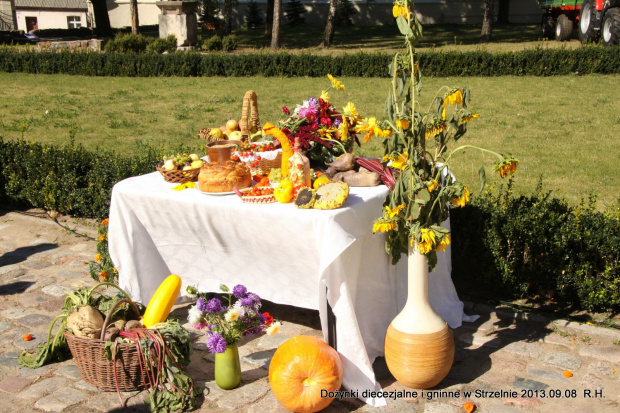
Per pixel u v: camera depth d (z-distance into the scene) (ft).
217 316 10.90
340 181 11.46
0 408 10.40
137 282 13.12
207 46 77.71
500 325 13.29
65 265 16.99
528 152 28.25
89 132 36.06
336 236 10.48
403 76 10.81
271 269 12.01
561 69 52.90
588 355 11.80
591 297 13.28
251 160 13.39
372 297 12.06
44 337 12.85
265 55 59.11
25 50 69.00
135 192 12.77
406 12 10.46
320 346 10.28
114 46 70.74
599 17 56.39
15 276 16.21
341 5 111.04
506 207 14.90
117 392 10.86
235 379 10.92
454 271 15.76
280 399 10.12
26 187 21.95
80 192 20.63
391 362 10.83
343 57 57.16
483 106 40.37
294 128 13.56
